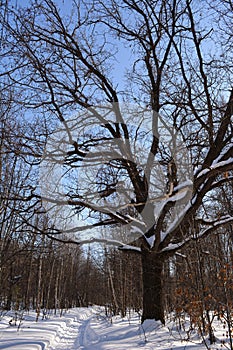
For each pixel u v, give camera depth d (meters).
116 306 21.03
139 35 10.74
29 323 15.21
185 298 7.23
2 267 9.61
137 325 11.27
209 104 8.35
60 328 15.17
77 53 9.91
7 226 9.38
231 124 8.60
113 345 8.21
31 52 8.53
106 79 10.58
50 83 9.34
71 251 29.61
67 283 39.72
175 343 7.66
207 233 8.46
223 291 6.59
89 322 20.59
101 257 24.25
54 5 9.40
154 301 9.95
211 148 8.38
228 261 6.86
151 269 10.05
